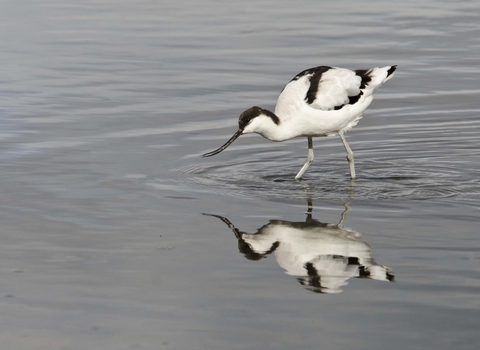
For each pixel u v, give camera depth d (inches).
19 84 756.0
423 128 637.3
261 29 979.9
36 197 469.1
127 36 951.0
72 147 576.4
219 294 339.9
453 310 321.1
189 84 758.5
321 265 371.9
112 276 358.6
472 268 363.3
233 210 453.1
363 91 514.6
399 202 469.1
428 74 787.4
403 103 704.4
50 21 1019.9
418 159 565.3
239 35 950.4
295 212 450.9
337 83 506.6
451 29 970.1
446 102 703.1
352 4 1119.0
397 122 655.1
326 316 318.0
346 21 1016.2
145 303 331.0
